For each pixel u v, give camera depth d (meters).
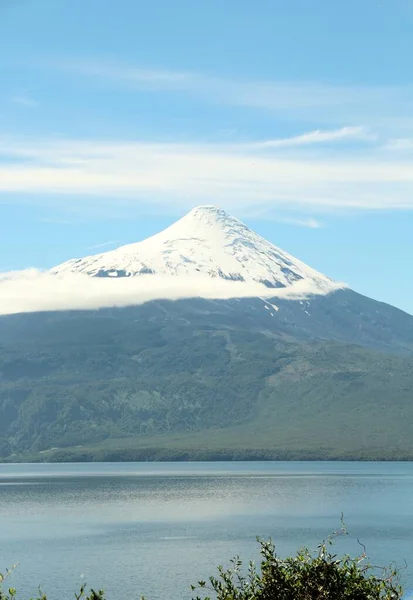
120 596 127.19
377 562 155.62
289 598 32.34
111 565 159.00
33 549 183.88
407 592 117.38
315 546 182.88
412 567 146.25
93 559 167.50
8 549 184.25
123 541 197.75
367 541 194.00
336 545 186.25
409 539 198.00
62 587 135.88
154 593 129.38
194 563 160.50
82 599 122.50
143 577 144.75
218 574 145.75
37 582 140.88
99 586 136.50
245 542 193.75
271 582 32.66
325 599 32.06
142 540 199.62
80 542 196.62
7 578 144.50
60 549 183.50
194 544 190.88
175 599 124.12
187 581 140.38
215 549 181.50
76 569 154.88
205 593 128.25
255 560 162.25
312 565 32.81
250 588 33.47
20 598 125.00
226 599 33.16
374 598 32.66
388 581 33.06
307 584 32.41
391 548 180.25
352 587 32.34
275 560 33.25
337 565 32.91
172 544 191.38
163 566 157.12
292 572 33.19
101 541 198.25
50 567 157.50
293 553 167.75
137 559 166.50
